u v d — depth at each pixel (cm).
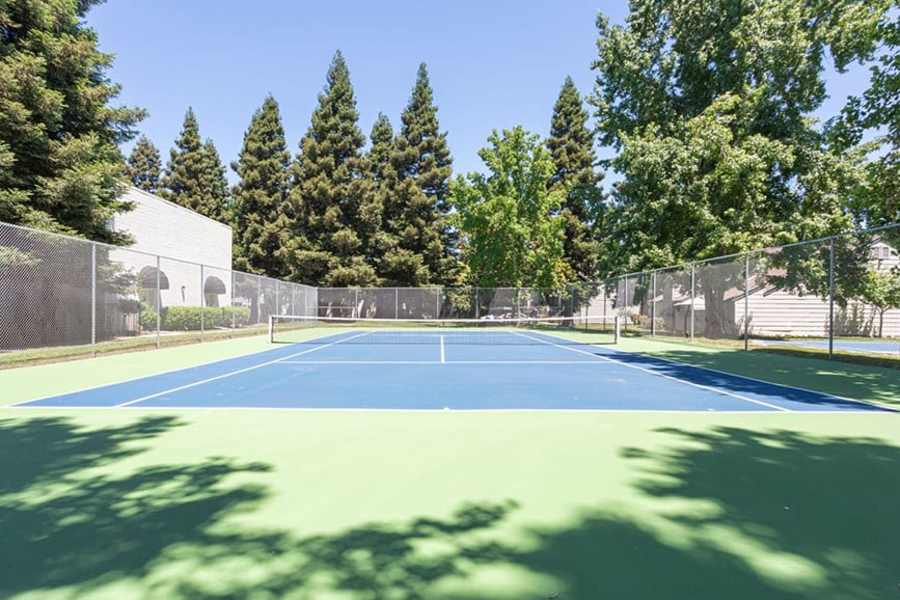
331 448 448
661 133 2466
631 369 1083
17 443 467
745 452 443
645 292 2294
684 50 2419
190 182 4781
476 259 3266
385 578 229
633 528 285
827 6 1994
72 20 1590
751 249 1925
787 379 934
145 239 2278
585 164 4494
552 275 3225
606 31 2600
